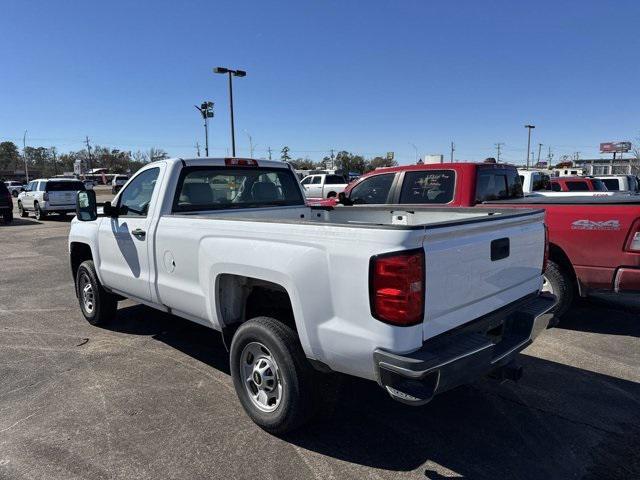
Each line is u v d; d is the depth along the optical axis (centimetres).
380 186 745
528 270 368
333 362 295
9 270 977
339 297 285
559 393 405
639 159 5144
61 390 414
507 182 726
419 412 376
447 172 675
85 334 559
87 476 299
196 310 397
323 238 291
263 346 340
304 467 308
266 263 323
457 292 291
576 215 521
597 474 300
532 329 343
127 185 509
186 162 457
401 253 258
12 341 537
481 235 311
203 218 380
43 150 11438
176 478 298
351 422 362
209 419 365
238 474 301
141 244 454
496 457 318
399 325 261
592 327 570
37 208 2236
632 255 495
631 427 354
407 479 296
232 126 2670
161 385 423
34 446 331
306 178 2866
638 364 463
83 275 581
